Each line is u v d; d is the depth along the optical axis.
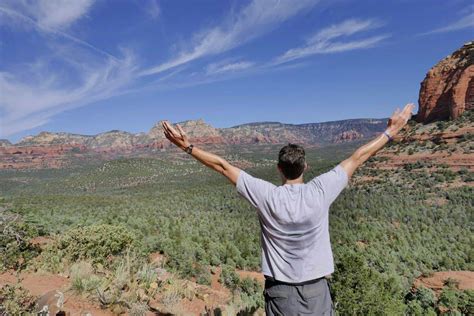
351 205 75.19
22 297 4.55
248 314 4.44
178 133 2.38
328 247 2.32
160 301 6.11
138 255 10.45
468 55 140.75
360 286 19.09
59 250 9.23
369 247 49.19
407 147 125.38
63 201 82.88
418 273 42.41
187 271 26.91
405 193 88.56
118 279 6.05
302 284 2.26
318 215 2.25
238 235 51.38
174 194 120.75
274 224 2.27
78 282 5.57
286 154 2.32
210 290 8.27
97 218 43.09
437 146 118.00
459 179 93.00
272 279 2.34
